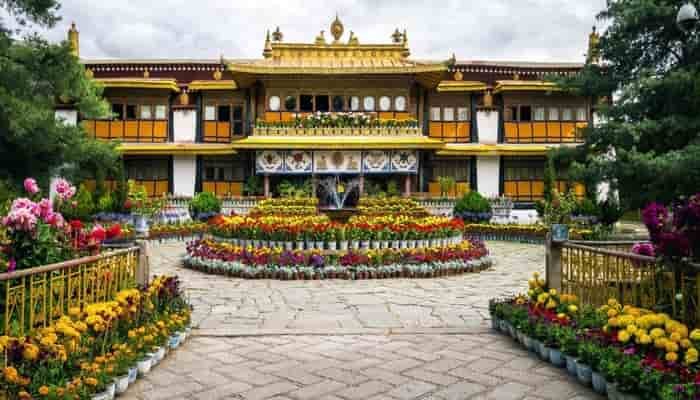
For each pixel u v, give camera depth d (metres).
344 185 26.20
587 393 5.24
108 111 22.62
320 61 27.22
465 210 24.03
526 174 29.84
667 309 5.82
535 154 29.00
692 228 5.43
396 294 10.36
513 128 29.50
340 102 27.00
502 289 10.94
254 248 13.23
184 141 29.14
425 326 7.90
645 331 5.24
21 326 4.93
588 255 7.26
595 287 7.11
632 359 4.99
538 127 29.44
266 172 25.75
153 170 29.23
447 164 29.91
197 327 7.79
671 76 14.54
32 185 7.37
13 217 5.84
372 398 5.09
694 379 4.51
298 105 26.84
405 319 8.34
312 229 13.27
